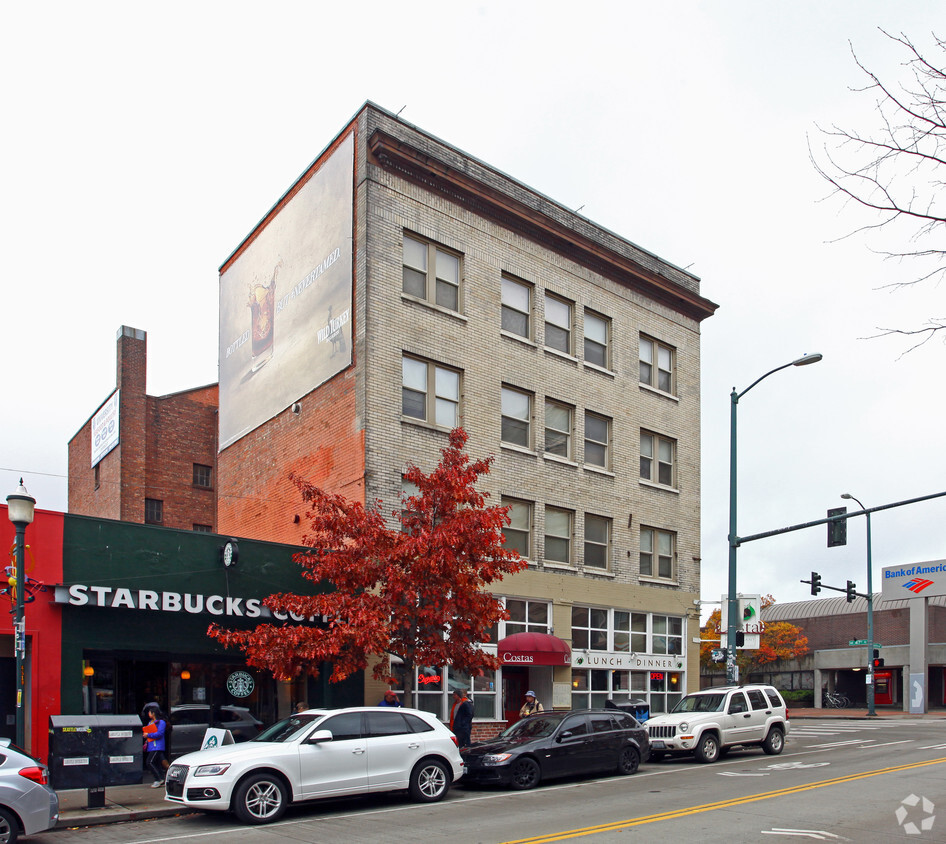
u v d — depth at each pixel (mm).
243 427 28906
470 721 20281
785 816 13141
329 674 21141
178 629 19625
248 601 20281
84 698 18453
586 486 28078
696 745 20578
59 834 13398
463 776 17391
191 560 19875
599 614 27781
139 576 19062
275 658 17609
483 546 19031
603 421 29406
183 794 14016
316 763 14508
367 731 15320
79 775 14625
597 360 29547
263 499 27188
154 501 34781
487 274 26172
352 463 22922
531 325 27297
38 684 17578
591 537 28266
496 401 25812
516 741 17750
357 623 17531
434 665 18844
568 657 24562
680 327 32781
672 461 31859
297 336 26172
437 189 25125
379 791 15070
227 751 14359
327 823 13648
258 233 29156
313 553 20734
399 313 23734
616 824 12719
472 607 18984
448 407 24797
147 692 19375
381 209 23719
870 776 17484
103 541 18750
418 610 18266
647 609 29297
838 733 30328
